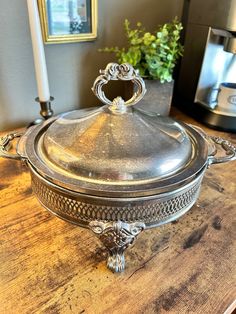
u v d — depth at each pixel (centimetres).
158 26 96
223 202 60
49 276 44
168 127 49
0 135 78
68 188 39
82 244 49
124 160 41
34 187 46
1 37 71
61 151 43
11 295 41
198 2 84
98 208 39
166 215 42
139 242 50
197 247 49
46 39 76
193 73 93
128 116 46
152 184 39
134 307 40
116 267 44
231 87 85
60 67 84
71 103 92
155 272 45
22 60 77
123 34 91
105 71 45
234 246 50
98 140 43
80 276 44
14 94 80
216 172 70
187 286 43
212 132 86
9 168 69
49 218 54
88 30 82
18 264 45
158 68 77
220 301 41
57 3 73
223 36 81
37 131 52
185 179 40
